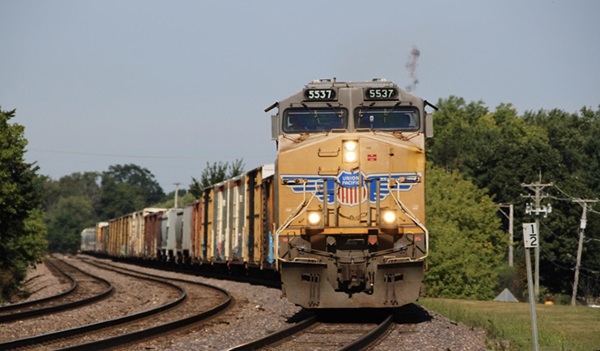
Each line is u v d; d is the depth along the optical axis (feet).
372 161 214.28
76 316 261.03
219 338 187.93
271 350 163.53
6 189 426.10
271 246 309.22
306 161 216.13
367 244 211.00
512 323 239.50
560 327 239.50
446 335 184.85
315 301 209.87
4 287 463.42
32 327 228.22
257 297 313.12
